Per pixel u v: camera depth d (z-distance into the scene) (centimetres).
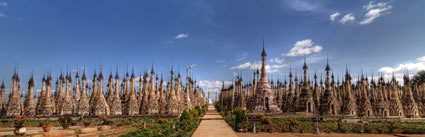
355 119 4562
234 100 10131
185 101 6469
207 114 7475
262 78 6238
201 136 2758
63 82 6512
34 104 5688
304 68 5841
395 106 5472
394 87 5669
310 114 5053
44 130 2383
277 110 5934
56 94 7119
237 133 3038
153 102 6088
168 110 6066
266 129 3166
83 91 5769
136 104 5919
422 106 5656
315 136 2814
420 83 6575
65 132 2455
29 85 5691
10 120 4112
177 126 3284
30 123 3647
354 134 2988
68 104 5791
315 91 6119
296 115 5012
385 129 3206
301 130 3083
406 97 5631
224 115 6056
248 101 9031
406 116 5450
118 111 5656
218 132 3116
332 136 2820
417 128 3300
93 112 5506
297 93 7081
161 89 6400
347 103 5391
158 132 2588
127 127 3338
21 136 2136
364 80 6359
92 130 2745
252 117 4391
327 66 5619
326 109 5316
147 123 4022
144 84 6353
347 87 5566
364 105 5597
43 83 6244
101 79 5684
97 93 5644
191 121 3778
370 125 3656
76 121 3984
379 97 5834
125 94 6769
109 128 3030
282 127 3325
